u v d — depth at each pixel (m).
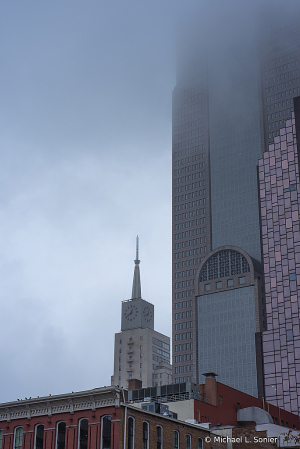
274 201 164.25
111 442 56.22
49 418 61.41
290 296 152.00
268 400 143.25
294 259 155.12
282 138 169.50
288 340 147.38
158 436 61.88
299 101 169.12
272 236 160.88
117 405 57.47
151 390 90.75
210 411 84.75
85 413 59.25
